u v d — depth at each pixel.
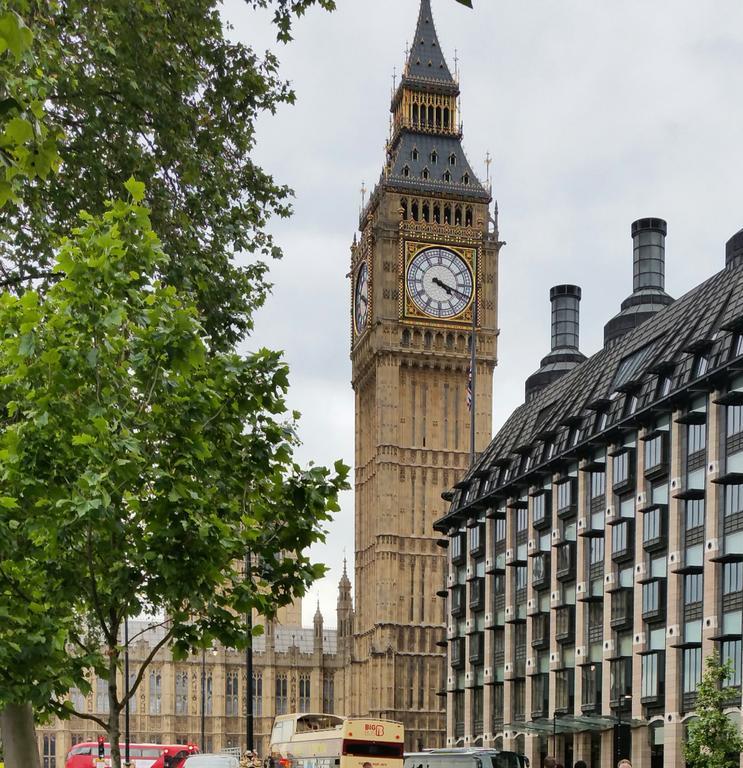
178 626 25.14
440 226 158.75
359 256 167.75
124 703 24.30
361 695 160.88
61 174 32.22
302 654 175.88
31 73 23.62
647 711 77.19
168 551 24.61
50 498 23.88
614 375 90.31
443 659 153.38
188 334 24.89
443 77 163.88
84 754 124.00
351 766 60.50
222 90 35.25
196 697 172.50
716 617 70.31
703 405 73.88
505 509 104.50
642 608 78.56
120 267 24.70
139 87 31.95
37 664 25.80
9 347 24.36
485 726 104.00
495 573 103.69
